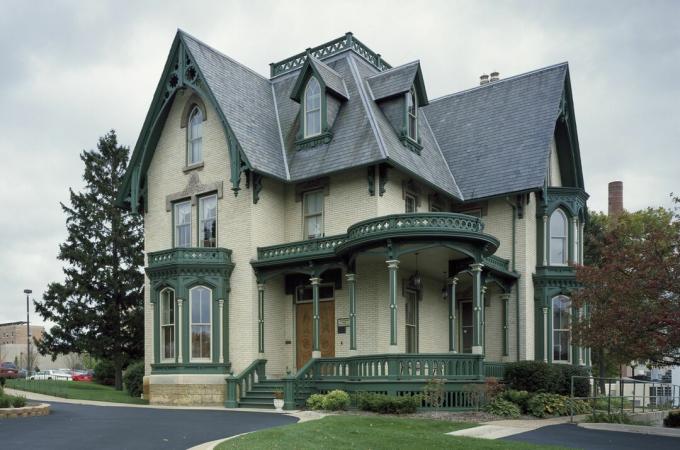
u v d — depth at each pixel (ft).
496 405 64.49
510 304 88.48
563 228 93.04
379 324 76.07
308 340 81.87
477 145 97.71
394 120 85.97
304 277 82.58
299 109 90.12
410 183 83.97
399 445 39.86
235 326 80.02
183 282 79.77
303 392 69.87
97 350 118.83
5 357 324.60
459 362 68.03
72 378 181.78
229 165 84.43
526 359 86.07
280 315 82.94
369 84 89.66
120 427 48.24
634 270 61.31
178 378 77.92
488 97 103.71
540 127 92.89
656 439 47.67
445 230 66.74
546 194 90.58
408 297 82.33
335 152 81.25
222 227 83.97
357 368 69.10
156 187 92.94
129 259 123.65
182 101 90.79
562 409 67.87
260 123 87.45
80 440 40.50
